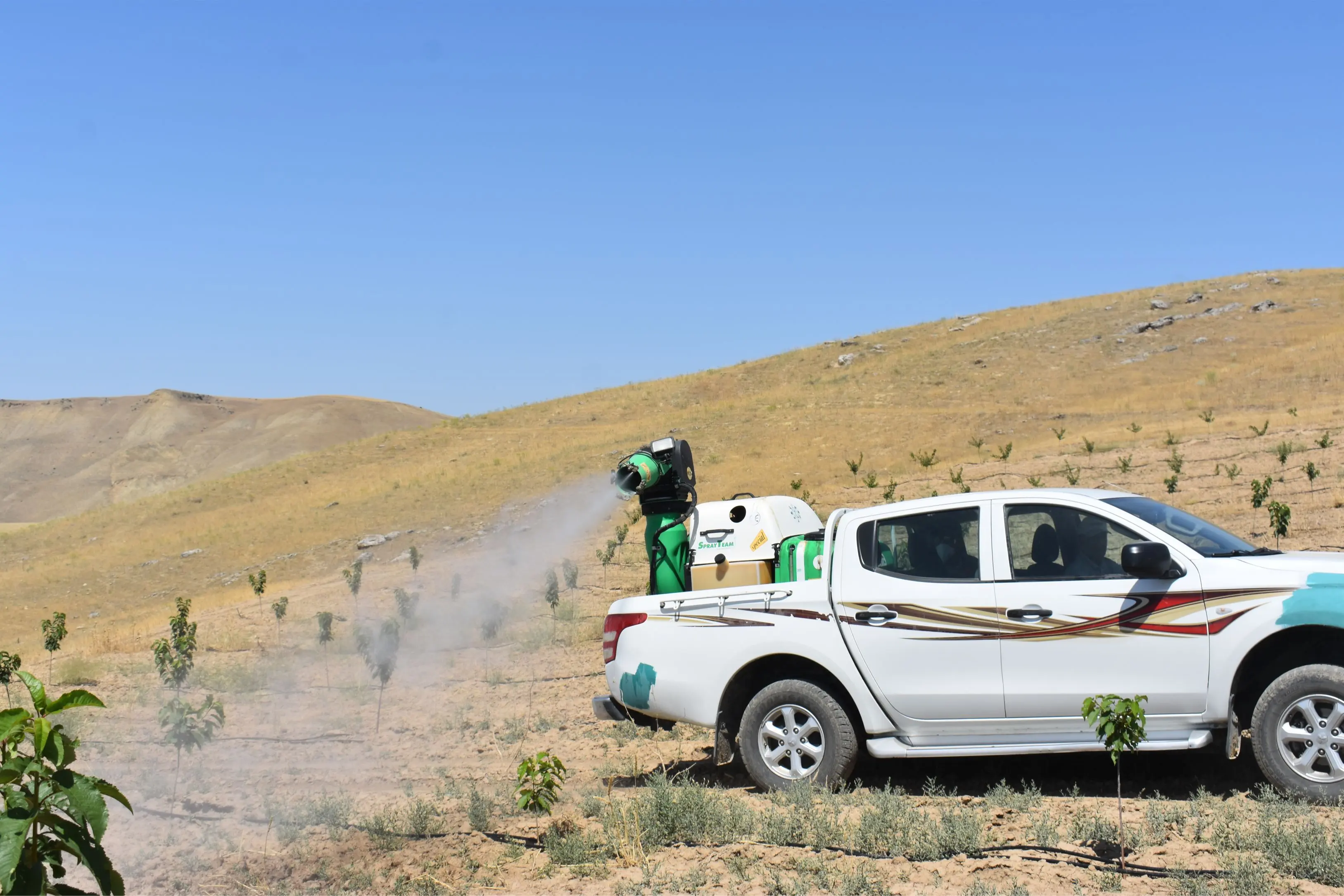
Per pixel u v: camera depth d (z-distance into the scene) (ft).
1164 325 221.25
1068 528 20.66
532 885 16.81
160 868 19.17
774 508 24.79
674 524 25.29
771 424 189.57
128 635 75.15
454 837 19.89
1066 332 234.38
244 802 24.21
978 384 206.49
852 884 15.25
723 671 22.20
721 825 18.85
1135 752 21.09
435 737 31.83
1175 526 20.80
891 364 239.30
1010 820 18.53
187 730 25.59
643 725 27.45
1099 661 19.63
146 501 205.16
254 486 205.16
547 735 30.78
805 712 21.54
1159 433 121.39
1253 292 237.25
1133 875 15.40
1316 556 19.65
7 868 9.02
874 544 21.65
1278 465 85.20
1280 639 19.11
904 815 18.49
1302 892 14.30
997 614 20.30
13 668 40.81
